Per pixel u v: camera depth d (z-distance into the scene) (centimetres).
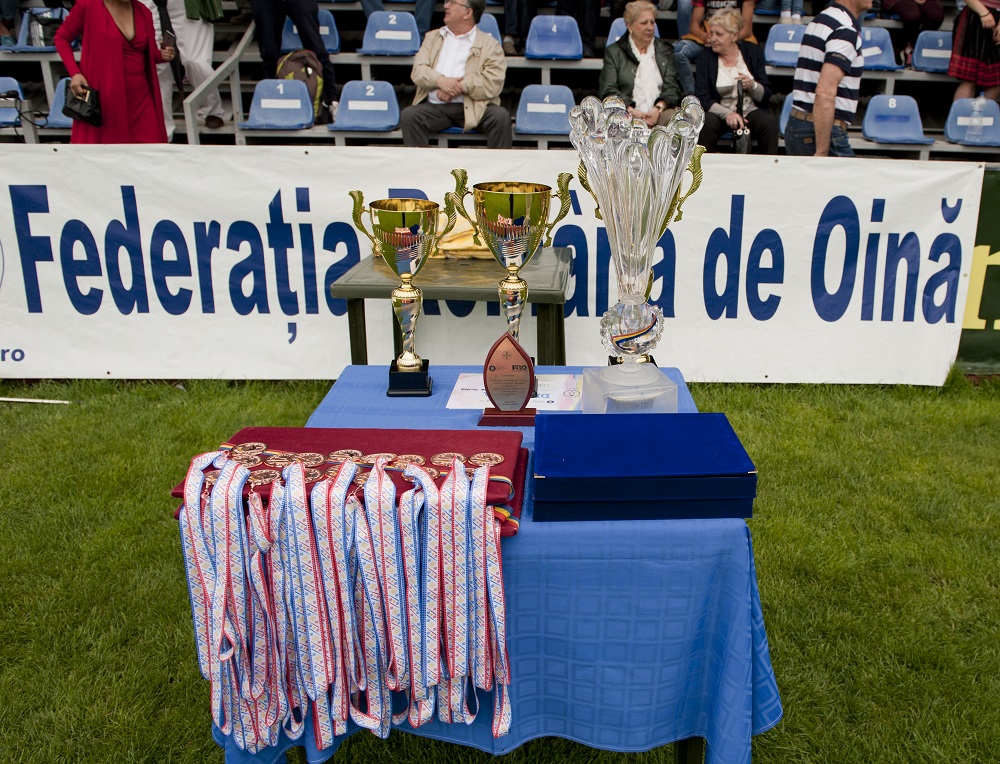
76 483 292
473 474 139
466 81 510
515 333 186
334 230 348
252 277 356
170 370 369
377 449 152
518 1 654
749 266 353
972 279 367
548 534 140
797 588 238
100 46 429
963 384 368
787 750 187
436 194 342
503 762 186
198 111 599
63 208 348
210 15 583
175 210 347
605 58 517
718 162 338
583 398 180
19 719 197
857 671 209
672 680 151
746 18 566
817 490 288
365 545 133
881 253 352
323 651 137
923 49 664
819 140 435
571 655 150
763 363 365
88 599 235
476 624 138
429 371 210
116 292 359
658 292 355
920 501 281
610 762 185
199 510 136
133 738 191
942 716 195
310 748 150
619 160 153
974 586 238
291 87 574
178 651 217
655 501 140
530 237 181
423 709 142
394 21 645
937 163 340
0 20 683
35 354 367
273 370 368
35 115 625
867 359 365
